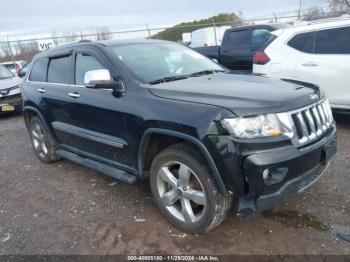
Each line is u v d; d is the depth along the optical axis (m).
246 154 2.57
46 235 3.30
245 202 2.68
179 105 2.93
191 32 19.84
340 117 6.46
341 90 5.52
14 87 9.30
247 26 9.34
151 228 3.26
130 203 3.77
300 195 3.61
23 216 3.71
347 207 3.34
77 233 3.29
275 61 6.21
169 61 4.02
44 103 4.68
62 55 4.49
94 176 4.62
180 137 2.86
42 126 4.99
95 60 3.87
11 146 6.49
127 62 3.67
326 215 3.23
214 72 4.07
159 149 3.37
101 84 3.43
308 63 5.80
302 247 2.82
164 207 3.27
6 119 9.31
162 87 3.25
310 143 2.87
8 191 4.41
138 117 3.19
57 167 5.09
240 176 2.63
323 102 3.25
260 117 2.63
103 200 3.89
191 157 2.87
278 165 2.60
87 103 3.80
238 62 9.38
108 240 3.13
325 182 3.86
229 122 2.62
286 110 2.72
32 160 5.53
